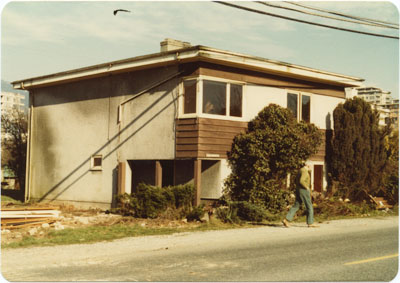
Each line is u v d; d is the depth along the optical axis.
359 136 21.42
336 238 12.86
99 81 21.47
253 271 8.66
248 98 19.22
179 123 18.22
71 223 15.59
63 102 23.03
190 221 16.28
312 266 9.10
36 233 13.54
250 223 16.03
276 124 18.61
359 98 21.92
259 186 17.88
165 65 18.81
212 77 18.05
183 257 10.12
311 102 21.78
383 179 21.80
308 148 18.80
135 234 13.51
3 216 14.49
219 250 11.00
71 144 22.53
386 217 18.69
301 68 20.41
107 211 19.06
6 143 32.16
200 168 17.61
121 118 20.45
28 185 24.27
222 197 18.23
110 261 9.72
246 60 18.50
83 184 21.84
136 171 20.72
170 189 16.97
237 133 18.78
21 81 24.08
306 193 15.19
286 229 14.67
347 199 20.83
